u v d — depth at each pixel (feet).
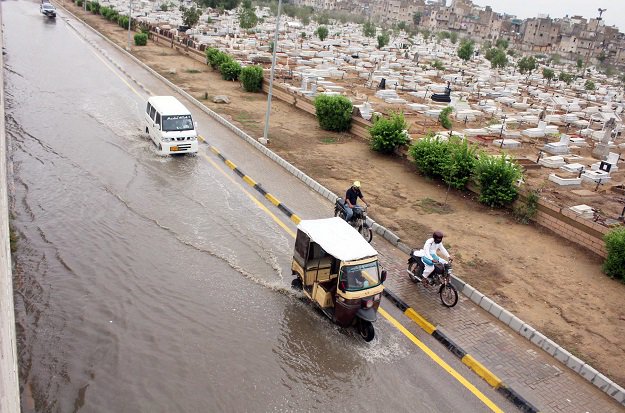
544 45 416.46
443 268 35.65
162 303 32.63
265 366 27.94
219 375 26.96
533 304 36.11
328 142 73.51
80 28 183.21
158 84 103.71
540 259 43.19
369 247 31.94
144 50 148.66
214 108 87.25
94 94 86.63
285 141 71.82
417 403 26.37
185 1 360.28
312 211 49.01
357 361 29.09
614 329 33.99
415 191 56.75
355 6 621.72
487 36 456.04
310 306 33.94
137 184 50.96
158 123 61.05
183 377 26.63
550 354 31.32
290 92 96.63
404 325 33.04
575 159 80.79
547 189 65.10
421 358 29.96
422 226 47.42
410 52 236.84
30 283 33.17
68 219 42.19
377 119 73.05
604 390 28.45
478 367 29.22
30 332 28.78
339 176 59.11
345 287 29.96
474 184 56.95
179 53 150.92
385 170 63.16
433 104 112.57
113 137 64.85
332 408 25.50
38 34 151.43
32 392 24.76
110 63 120.37
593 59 367.66
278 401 25.61
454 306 35.22
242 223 45.09
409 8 535.19
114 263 36.52
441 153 58.90
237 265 37.88
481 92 144.05
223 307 32.83
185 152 60.34
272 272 37.55
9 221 40.60
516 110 123.85
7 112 69.72
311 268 33.09
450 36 363.97
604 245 44.19
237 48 168.96
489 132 91.76
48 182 48.88
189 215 45.47
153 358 27.78
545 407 26.68
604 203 61.46
